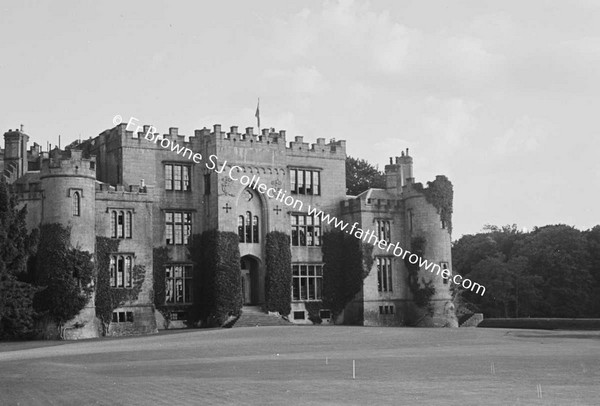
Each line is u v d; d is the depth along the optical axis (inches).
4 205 2190.0
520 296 4131.4
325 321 3107.8
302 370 1051.9
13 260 2213.3
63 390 849.5
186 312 2844.5
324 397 739.4
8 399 786.2
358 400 716.0
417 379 906.7
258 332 2265.0
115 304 2578.7
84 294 2412.6
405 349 1566.2
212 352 1523.1
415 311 3139.8
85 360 1354.6
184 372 1047.6
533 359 1238.9
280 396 749.9
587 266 4023.1
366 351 1512.1
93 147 3043.8
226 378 941.8
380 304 3115.2
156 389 828.6
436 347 1633.9
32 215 2461.9
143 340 2038.6
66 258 2397.9
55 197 2425.0
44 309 2375.7
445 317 3073.3
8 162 2748.5
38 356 1507.1
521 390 789.2
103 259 2578.7
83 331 2394.2
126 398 761.0
